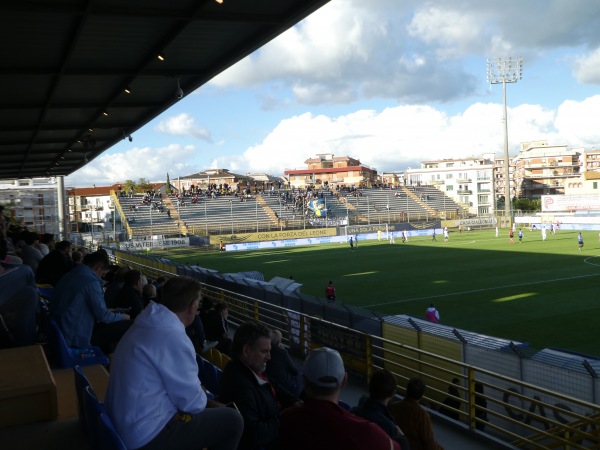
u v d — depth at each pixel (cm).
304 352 1286
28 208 6975
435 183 13450
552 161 14512
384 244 6381
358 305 2612
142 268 2914
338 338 1165
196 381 297
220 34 1234
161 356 288
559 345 1706
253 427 337
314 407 294
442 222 8256
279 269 4262
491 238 6619
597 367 842
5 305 586
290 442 297
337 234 7544
